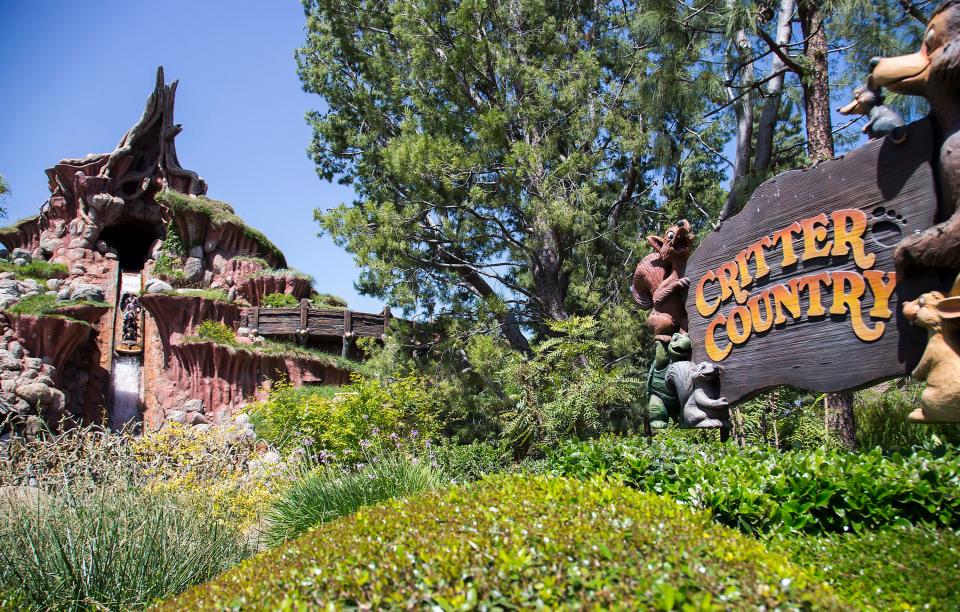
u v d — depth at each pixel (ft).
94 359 79.15
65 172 89.30
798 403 28.96
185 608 11.55
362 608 9.57
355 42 63.16
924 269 14.29
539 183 44.80
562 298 49.52
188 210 87.86
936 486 13.34
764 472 15.49
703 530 11.39
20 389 60.18
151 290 79.05
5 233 87.51
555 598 9.06
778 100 41.83
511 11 50.93
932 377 13.53
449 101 50.67
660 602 8.53
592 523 11.31
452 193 46.80
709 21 35.68
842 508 13.99
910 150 14.75
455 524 11.91
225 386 69.92
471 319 48.42
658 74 36.35
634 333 42.32
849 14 28.78
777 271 17.70
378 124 57.98
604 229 50.14
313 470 29.73
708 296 19.85
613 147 50.37
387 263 46.34
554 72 46.85
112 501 21.89
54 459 24.61
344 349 74.02
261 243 90.63
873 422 28.30
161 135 94.17
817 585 9.72
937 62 13.56
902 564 11.78
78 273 85.20
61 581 18.20
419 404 44.19
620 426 36.70
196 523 22.52
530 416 34.96
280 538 24.91
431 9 47.75
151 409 75.41
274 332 74.33
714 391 19.36
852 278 15.72
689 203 57.16
